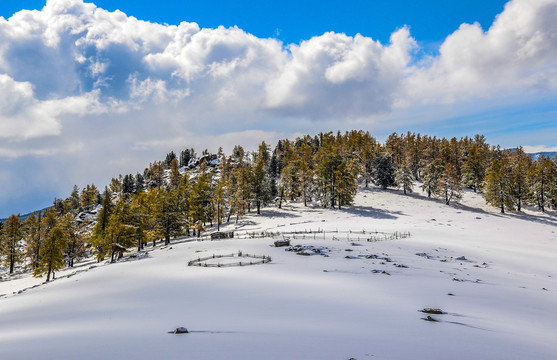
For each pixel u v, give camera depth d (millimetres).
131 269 33906
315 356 7957
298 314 13102
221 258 35156
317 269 27094
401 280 23031
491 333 11539
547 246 45656
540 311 16750
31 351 9000
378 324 11680
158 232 64875
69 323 13742
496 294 20281
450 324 12359
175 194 69375
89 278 32031
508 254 39312
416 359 8156
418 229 58375
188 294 19000
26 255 71438
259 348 8555
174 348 8648
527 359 8953
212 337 9727
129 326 11969
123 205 57594
